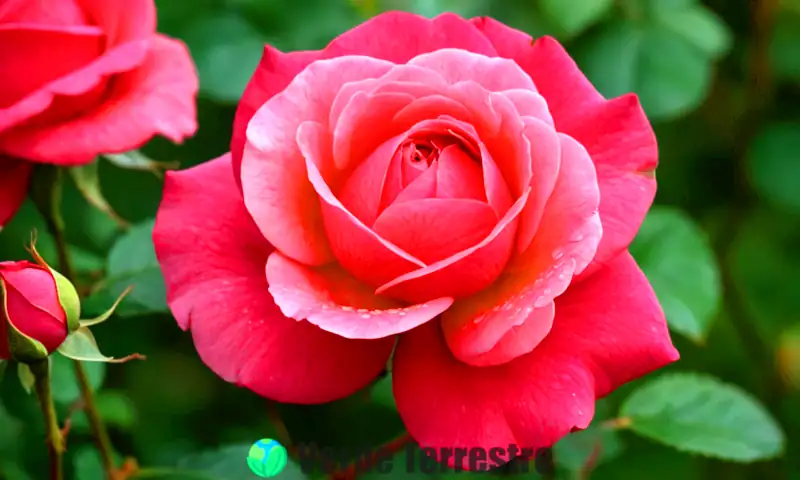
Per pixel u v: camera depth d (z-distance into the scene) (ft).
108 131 1.38
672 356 1.27
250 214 1.26
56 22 1.40
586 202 1.24
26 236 1.72
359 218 1.26
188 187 1.32
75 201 1.77
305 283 1.27
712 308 1.63
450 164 1.25
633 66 1.77
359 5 1.71
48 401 1.33
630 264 1.30
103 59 1.38
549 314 1.24
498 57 1.30
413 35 1.33
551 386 1.26
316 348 1.28
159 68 1.44
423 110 1.27
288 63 1.32
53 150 1.36
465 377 1.28
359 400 1.77
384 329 1.22
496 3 1.73
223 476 1.52
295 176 1.28
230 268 1.30
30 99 1.35
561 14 1.72
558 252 1.24
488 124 1.26
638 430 1.61
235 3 1.74
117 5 1.42
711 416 1.61
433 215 1.23
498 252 1.24
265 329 1.28
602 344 1.27
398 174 1.25
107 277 1.53
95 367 1.61
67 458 1.64
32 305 1.26
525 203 1.26
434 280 1.25
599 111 1.31
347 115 1.26
